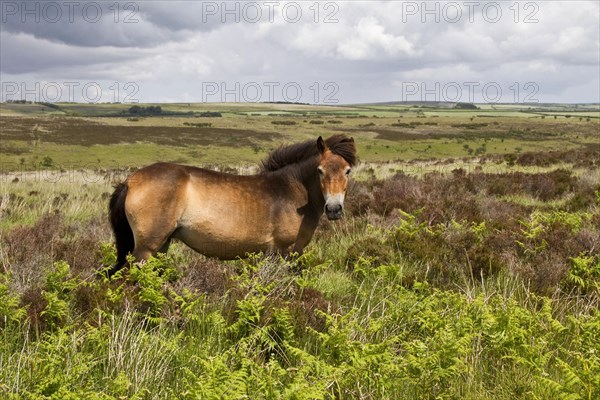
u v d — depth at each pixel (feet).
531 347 12.99
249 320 14.83
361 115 570.87
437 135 316.60
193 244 19.76
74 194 50.42
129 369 12.15
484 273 21.29
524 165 77.46
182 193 18.94
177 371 12.61
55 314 14.76
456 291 19.77
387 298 17.67
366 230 28.48
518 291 18.75
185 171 19.35
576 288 19.47
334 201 19.48
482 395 11.75
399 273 20.21
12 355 12.53
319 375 11.54
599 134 330.34
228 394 10.18
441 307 16.76
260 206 19.79
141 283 16.65
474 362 12.92
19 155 171.83
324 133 309.83
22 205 39.83
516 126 381.40
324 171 19.71
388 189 43.45
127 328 14.11
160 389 11.88
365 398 11.60
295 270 20.15
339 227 30.27
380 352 12.48
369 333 14.35
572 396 10.48
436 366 11.78
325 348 13.38
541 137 312.91
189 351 13.26
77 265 21.59
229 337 14.69
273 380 10.84
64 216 36.17
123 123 309.83
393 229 28.30
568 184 46.85
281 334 14.60
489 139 303.68
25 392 10.70
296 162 20.75
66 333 14.21
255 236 19.84
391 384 11.60
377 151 250.57
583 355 12.75
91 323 14.60
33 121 264.11
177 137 243.60
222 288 18.10
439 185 46.70
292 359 13.58
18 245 23.76
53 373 11.37
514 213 34.63
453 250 23.32
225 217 19.35
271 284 16.96
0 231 27.35
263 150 233.55
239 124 353.31
